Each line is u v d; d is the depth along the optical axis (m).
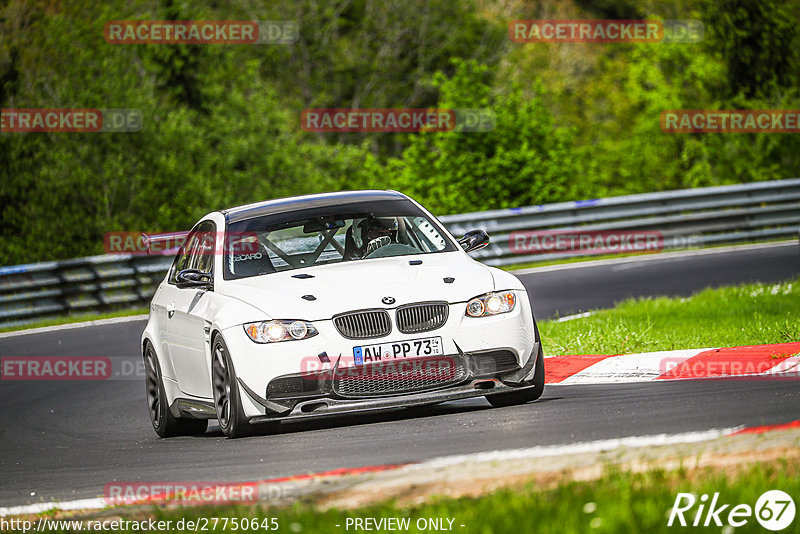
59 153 116.31
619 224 80.12
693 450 18.97
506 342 27.86
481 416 27.19
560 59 184.00
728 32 146.62
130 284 71.06
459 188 115.31
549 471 18.39
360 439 25.33
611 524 14.30
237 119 144.12
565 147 119.12
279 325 27.30
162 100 141.75
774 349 32.31
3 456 31.84
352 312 27.23
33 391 44.72
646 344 37.28
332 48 186.75
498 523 14.86
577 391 31.11
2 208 115.75
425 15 187.88
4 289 66.38
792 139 142.88
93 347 53.94
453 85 120.38
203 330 29.58
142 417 37.66
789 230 83.94
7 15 119.94
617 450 19.86
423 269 28.95
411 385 27.17
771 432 19.88
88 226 118.00
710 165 149.62
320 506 17.78
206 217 34.22
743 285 53.06
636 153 167.00
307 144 146.38
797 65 146.38
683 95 164.75
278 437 27.48
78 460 29.44
